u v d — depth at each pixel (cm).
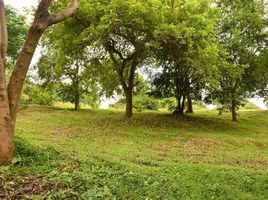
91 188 824
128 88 3186
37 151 1179
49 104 4300
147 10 2597
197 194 973
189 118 3434
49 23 1116
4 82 1056
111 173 1006
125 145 2011
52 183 849
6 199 760
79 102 4175
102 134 2336
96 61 3203
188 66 3116
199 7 2936
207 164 1564
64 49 2939
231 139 2536
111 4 2575
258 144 2523
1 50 1066
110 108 4641
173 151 1939
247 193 1080
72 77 3834
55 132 2320
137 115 3353
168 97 3666
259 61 3388
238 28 3394
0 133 1035
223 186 1106
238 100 3653
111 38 2933
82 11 2733
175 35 2636
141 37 2870
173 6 2872
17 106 1090
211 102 3553
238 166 1619
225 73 3200
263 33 3416
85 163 1160
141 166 1384
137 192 866
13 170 962
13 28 2455
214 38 3139
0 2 1086
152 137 2370
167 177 1140
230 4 3516
